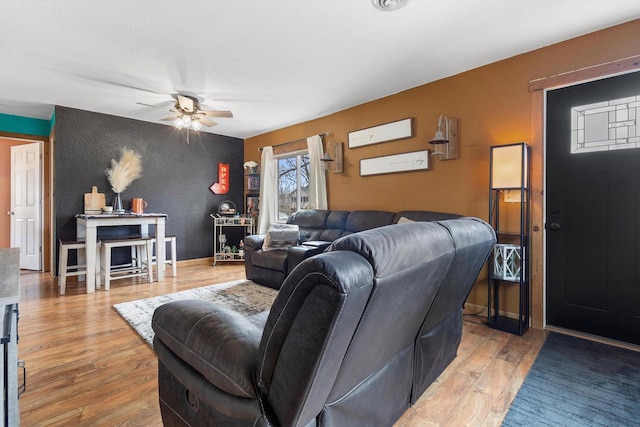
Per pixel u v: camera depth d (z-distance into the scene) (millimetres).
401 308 1144
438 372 1827
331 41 2576
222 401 998
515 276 2635
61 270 3648
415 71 3166
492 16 2242
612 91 2404
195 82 3402
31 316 2906
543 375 1926
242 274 4641
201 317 1175
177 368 1179
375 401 1271
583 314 2557
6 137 4527
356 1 2074
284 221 5637
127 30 2398
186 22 2301
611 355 2178
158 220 4258
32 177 4969
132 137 4848
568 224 2617
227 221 5621
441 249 1252
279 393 908
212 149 5812
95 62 2920
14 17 2215
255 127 5414
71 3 2072
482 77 3039
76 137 4348
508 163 2646
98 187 4535
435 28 2400
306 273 825
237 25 2344
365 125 4109
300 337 852
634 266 2334
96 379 1888
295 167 5402
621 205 2383
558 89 2650
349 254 903
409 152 3627
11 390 1007
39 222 4906
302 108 4336
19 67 3016
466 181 3170
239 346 1007
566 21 2309
